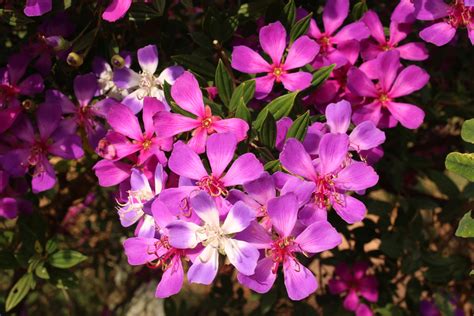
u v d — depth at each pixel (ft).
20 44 1.77
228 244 1.19
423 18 1.54
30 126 1.65
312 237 1.21
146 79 1.55
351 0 1.77
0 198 1.80
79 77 1.63
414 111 1.56
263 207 1.22
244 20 1.64
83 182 2.44
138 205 1.37
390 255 2.14
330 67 1.46
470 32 1.52
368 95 1.57
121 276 4.24
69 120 1.65
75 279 1.93
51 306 4.08
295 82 1.44
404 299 2.45
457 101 2.25
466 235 1.27
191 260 1.24
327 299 2.53
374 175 1.27
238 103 1.38
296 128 1.32
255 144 1.37
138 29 1.75
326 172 1.27
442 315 2.37
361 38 1.61
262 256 1.22
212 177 1.24
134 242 1.32
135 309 4.07
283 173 1.25
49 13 1.61
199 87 1.41
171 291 1.26
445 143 2.68
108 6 1.55
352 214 1.27
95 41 1.67
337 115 1.35
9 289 2.30
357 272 2.34
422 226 2.19
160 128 1.32
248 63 1.47
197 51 1.65
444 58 2.30
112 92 1.64
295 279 1.21
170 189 1.25
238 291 2.93
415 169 2.28
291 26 1.59
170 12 2.04
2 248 1.94
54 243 1.91
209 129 1.32
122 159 1.53
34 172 1.66
